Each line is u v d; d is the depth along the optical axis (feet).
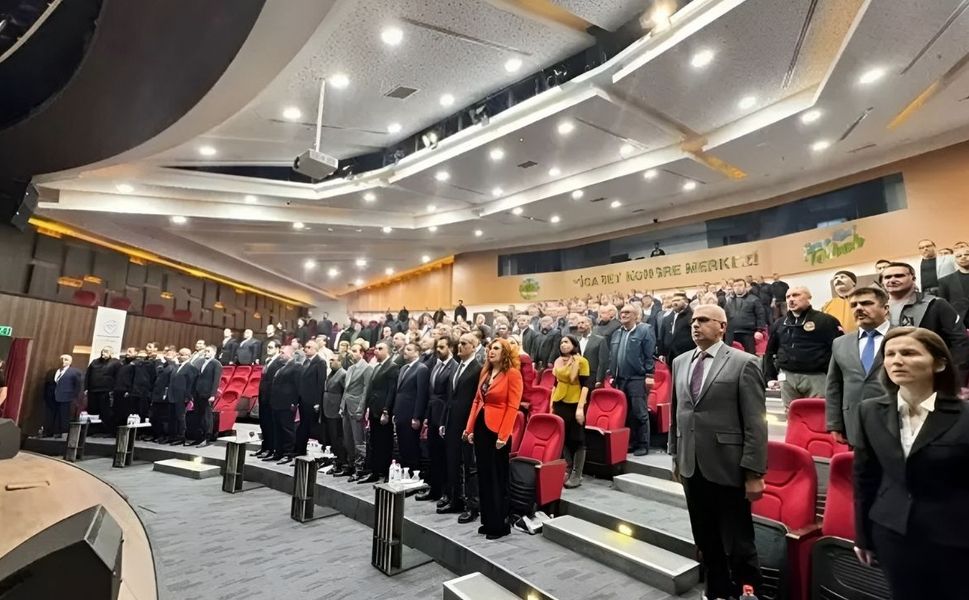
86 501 9.16
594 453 14.01
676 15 17.44
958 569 4.56
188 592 9.21
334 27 17.84
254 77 18.07
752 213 34.53
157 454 22.00
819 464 9.36
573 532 10.05
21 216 27.86
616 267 40.60
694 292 36.32
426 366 14.43
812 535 7.07
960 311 13.12
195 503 15.44
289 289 59.82
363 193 33.76
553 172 30.68
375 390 15.84
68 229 33.32
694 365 7.82
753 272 33.71
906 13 15.40
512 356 11.22
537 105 23.17
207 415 23.40
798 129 23.65
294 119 24.90
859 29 16.22
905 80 19.30
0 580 3.36
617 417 14.26
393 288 57.72
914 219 26.35
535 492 11.28
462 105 24.63
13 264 29.86
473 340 12.53
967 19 15.65
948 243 25.14
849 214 29.35
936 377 5.03
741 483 6.97
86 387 27.40
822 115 22.20
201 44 15.81
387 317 38.83
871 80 19.29
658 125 24.45
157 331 39.40
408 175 30.30
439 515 12.07
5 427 13.29
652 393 16.71
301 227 38.68
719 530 7.33
